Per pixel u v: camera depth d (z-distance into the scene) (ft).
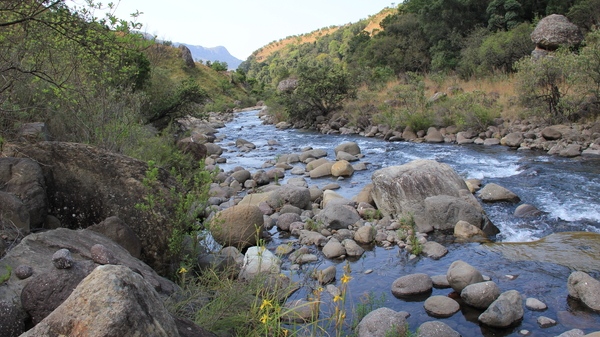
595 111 47.50
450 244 21.03
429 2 121.39
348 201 27.68
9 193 14.26
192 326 9.57
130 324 6.86
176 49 170.50
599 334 11.14
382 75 98.12
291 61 417.28
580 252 18.65
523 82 51.85
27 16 16.51
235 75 193.57
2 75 17.89
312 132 73.36
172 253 15.35
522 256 18.72
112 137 25.53
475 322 13.84
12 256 11.22
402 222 23.32
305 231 22.63
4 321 8.73
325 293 15.90
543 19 77.61
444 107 59.72
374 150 49.80
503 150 44.37
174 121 60.03
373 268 18.54
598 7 83.61
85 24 17.87
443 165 26.78
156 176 15.49
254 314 11.69
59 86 19.03
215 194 30.40
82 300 6.98
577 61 45.70
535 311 14.21
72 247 12.20
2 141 17.83
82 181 16.33
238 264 16.84
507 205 26.68
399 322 12.75
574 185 29.55
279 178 39.06
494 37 86.79
